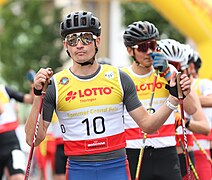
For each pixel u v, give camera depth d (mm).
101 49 43406
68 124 8273
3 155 12867
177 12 17734
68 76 8258
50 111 8250
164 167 10117
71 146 8297
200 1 17547
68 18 8188
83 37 8133
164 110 8188
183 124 8367
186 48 11148
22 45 36625
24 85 36531
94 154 8219
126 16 29750
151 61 10172
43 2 37719
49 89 8188
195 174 10656
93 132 8211
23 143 21438
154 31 10172
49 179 17594
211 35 17766
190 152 11297
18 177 12672
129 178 8359
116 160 8266
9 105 13156
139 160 9836
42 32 37062
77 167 8289
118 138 8273
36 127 7977
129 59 32438
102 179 8234
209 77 17797
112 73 8250
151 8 28938
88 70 8234
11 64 36531
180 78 8141
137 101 8281
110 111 8203
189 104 10242
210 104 11617
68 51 8297
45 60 37344
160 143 10094
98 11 42156
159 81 10203
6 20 36688
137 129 10172
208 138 12344
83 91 8195
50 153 16188
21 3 36906
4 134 12891
